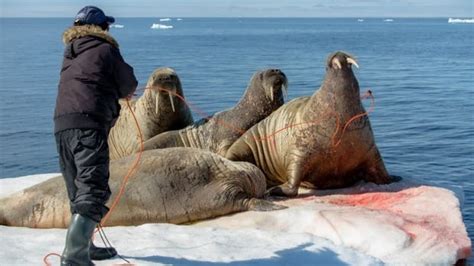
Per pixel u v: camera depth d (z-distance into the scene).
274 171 8.75
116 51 5.31
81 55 5.23
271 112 9.58
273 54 64.94
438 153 16.31
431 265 6.06
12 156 19.42
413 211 7.26
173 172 7.34
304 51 71.19
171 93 9.52
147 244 6.17
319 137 8.03
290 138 8.30
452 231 6.71
